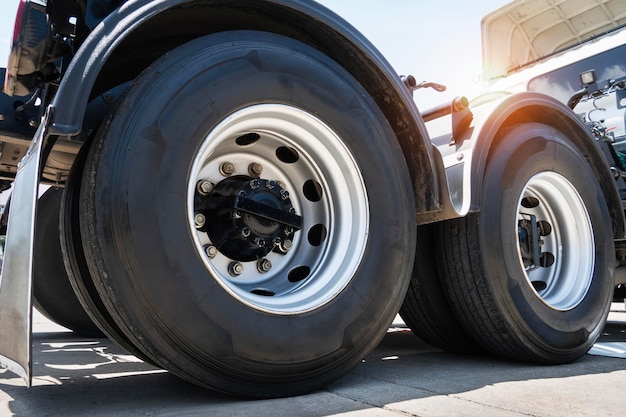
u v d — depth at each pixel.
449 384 1.88
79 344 3.22
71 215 1.71
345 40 1.96
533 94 2.58
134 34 1.80
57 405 1.58
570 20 4.50
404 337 3.49
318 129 1.87
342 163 1.91
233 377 1.56
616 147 3.82
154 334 1.44
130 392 1.75
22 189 1.54
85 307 1.76
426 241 2.47
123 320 1.45
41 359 2.60
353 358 1.79
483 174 2.25
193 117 1.59
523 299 2.31
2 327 1.49
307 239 1.98
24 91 1.80
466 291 2.33
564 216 2.71
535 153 2.51
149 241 1.45
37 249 3.19
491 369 2.24
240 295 1.61
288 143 1.93
